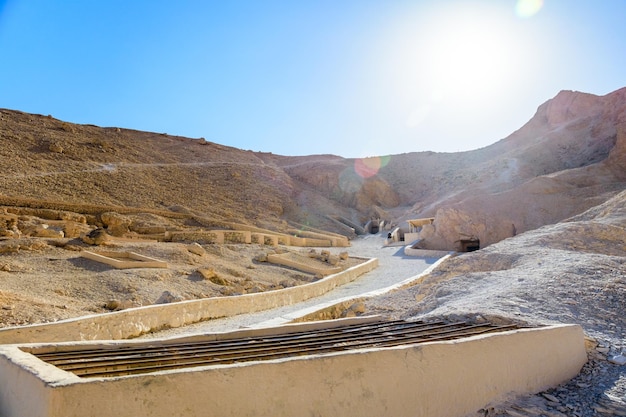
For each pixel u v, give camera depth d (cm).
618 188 3188
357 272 2023
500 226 3098
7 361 371
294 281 1761
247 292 1491
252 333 546
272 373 361
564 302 693
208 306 1117
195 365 401
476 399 449
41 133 4753
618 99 5025
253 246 2466
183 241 2405
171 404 321
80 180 3731
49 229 1991
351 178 5912
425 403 420
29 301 1011
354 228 4675
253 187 5016
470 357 453
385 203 5775
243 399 346
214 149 6538
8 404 351
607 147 4659
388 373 407
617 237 1456
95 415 296
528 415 429
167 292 1235
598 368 521
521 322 571
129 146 5453
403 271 2094
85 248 1788
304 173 6184
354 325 626
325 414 374
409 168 6544
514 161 5016
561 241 1382
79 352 439
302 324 589
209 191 4547
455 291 852
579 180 3556
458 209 3234
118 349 461
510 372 475
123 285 1311
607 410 424
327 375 381
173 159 5503
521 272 909
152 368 386
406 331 555
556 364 511
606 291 730
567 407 443
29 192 3117
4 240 1697
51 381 301
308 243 3356
